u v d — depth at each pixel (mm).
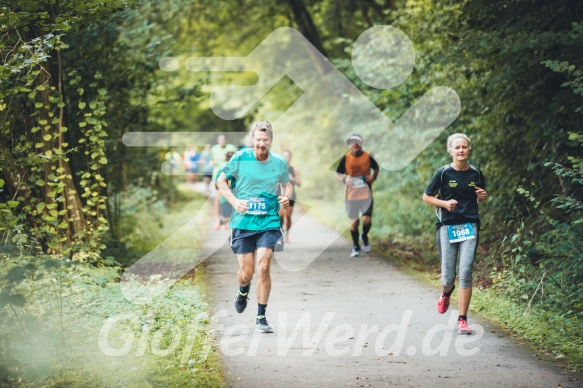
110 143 18406
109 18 16016
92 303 10984
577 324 9961
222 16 31453
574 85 11188
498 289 12375
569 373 8125
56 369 8008
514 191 15078
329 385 7738
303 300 12391
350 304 12023
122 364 8211
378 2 28406
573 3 13188
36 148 14195
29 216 14539
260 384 7781
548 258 12719
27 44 10766
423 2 18344
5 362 7863
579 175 11961
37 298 10500
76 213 14781
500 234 15445
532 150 14812
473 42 13312
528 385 7703
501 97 15125
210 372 8188
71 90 16188
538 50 13508
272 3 31391
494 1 14445
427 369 8328
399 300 12305
